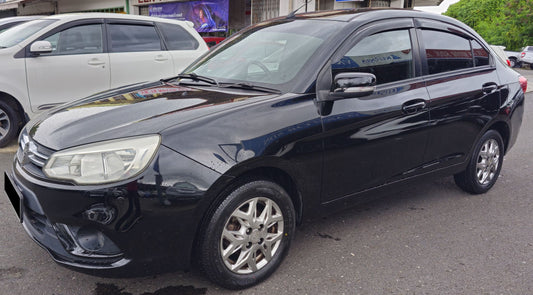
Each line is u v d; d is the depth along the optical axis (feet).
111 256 7.30
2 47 17.97
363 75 8.73
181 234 7.44
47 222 7.68
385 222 11.79
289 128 8.41
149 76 20.68
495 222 11.98
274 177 8.96
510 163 17.97
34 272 8.83
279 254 8.91
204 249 7.79
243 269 8.46
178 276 8.88
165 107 8.48
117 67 19.72
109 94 10.21
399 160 10.71
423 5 50.85
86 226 7.15
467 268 9.48
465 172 13.48
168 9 46.42
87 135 7.54
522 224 11.89
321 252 10.05
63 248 7.45
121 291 8.31
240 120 8.01
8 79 17.21
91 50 19.21
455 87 11.86
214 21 42.24
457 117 11.90
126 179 7.02
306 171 8.81
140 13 50.42
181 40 22.06
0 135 18.16
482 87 12.69
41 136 8.06
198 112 8.06
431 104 11.10
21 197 7.79
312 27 10.61
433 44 11.76
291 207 8.87
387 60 10.50
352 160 9.61
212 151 7.51
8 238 10.21
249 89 9.57
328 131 8.99
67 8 60.80
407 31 11.19
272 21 12.16
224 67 10.87
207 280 8.77
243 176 8.11
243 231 8.22
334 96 9.11
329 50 9.55
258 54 10.64
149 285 8.54
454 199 13.66
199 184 7.33
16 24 22.52
